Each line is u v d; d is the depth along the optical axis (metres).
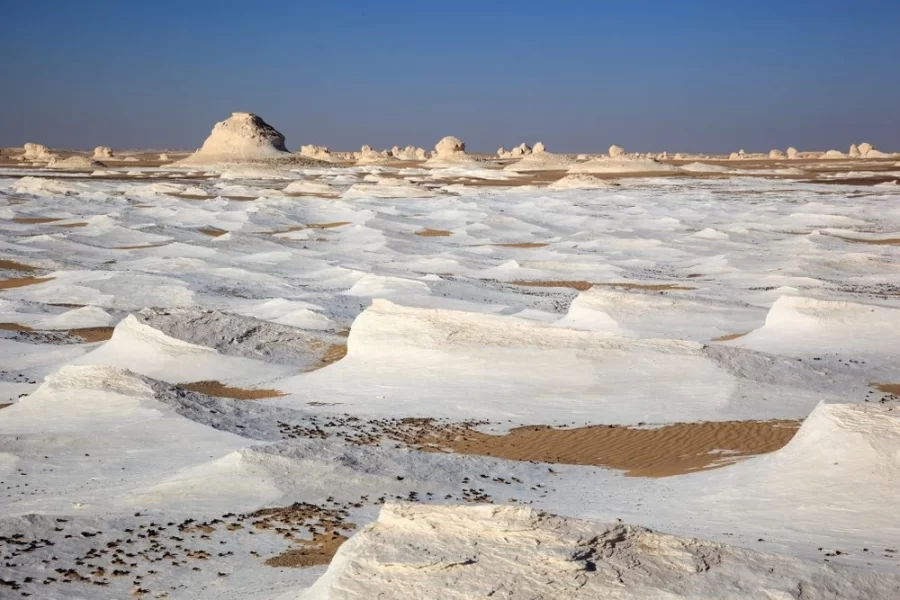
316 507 17.45
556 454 22.38
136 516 16.86
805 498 15.83
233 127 181.12
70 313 42.44
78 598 13.38
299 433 23.92
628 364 28.89
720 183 124.19
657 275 54.22
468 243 69.06
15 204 86.56
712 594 10.76
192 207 88.50
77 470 20.28
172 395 25.66
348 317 41.62
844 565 11.73
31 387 30.20
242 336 35.97
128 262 57.84
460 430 24.55
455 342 31.45
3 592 13.41
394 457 20.28
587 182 119.19
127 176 146.38
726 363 28.47
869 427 17.38
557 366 29.19
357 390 29.09
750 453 20.89
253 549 15.42
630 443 22.78
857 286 47.34
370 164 198.12
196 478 18.56
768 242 65.38
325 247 65.81
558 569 10.97
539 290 48.91
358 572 11.07
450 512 11.96
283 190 111.44
